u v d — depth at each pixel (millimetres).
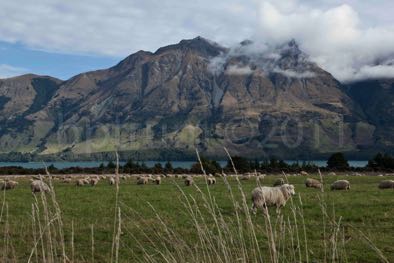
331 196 30328
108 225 18375
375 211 21625
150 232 15617
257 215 20453
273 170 95688
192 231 15250
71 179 65562
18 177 75750
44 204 5586
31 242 13820
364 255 13094
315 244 13711
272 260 5824
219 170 88750
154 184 53281
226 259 5770
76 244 14977
